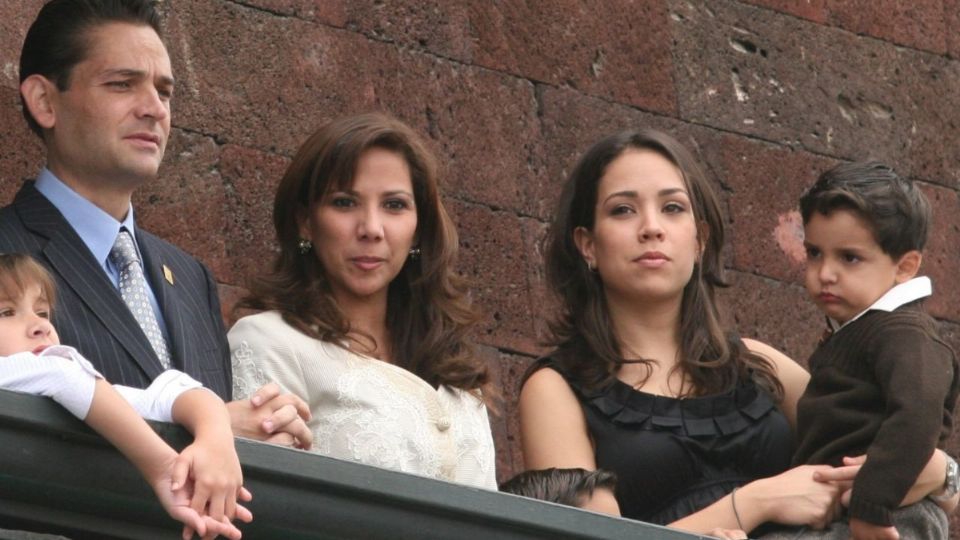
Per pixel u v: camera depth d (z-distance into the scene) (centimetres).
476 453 1997
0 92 2347
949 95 2981
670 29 2805
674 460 2050
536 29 2709
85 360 1666
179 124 2439
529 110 2675
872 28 2955
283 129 2500
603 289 2148
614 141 2164
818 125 2870
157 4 2459
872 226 2127
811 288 2155
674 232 2122
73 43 1941
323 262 2053
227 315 2400
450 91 2627
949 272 2903
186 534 1609
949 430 2073
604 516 1811
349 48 2570
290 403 1822
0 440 1623
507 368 2570
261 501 1697
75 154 1925
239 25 2505
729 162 2791
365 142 2053
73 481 1647
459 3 2666
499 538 1773
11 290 1756
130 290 1908
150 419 1669
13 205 1923
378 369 1988
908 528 2050
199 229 2420
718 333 2131
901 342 2058
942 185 2938
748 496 2011
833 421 2062
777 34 2883
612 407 2072
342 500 1722
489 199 2617
